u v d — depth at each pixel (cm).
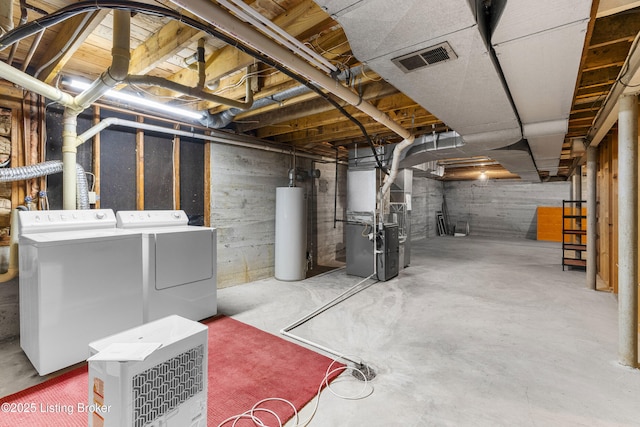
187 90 229
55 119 285
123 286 238
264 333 272
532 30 146
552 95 231
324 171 621
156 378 113
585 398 183
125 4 142
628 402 180
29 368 209
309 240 576
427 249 778
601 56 219
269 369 213
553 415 169
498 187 1073
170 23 213
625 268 221
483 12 154
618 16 185
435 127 420
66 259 208
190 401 126
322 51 221
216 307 313
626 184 220
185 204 385
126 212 290
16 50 237
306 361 224
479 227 1112
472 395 186
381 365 220
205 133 396
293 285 435
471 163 781
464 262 605
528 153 436
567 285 437
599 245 503
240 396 183
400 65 179
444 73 188
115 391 106
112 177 320
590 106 314
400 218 541
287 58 180
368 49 163
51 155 282
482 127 303
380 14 134
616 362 225
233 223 434
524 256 675
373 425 161
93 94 222
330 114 388
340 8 130
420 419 165
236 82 295
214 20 142
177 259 276
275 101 317
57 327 205
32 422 161
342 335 270
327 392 189
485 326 291
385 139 498
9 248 254
